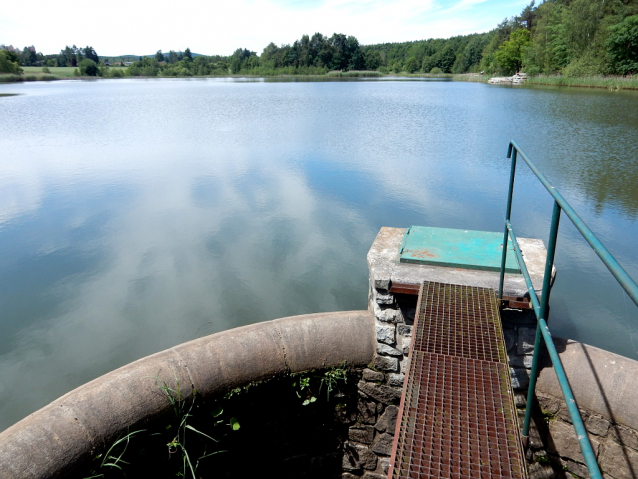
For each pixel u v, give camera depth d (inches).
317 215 380.5
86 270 298.7
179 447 104.2
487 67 3009.4
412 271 110.5
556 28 2069.4
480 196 412.2
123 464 95.7
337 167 530.0
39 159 603.2
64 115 1091.9
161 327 239.6
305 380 115.6
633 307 241.0
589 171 481.1
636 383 92.3
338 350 115.7
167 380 101.4
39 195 448.8
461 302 97.4
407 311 110.5
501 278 99.3
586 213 364.8
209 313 250.8
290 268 294.7
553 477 103.1
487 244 121.7
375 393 118.8
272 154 606.2
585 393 96.0
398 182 462.3
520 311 100.8
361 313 122.6
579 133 694.5
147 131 820.6
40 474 82.9
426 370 80.9
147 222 375.2
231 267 297.6
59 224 373.1
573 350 100.0
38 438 85.4
